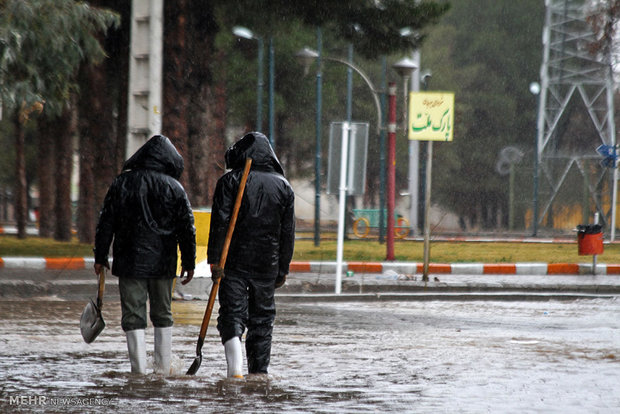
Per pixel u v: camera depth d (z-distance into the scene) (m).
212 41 64.44
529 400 15.41
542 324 29.02
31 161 128.12
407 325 27.91
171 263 16.94
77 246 63.66
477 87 178.25
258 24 67.69
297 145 139.38
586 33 119.00
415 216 100.00
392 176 54.84
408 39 59.78
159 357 17.31
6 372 17.20
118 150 64.75
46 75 50.59
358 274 49.16
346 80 121.81
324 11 59.00
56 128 70.69
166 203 16.78
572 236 111.06
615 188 93.81
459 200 173.50
